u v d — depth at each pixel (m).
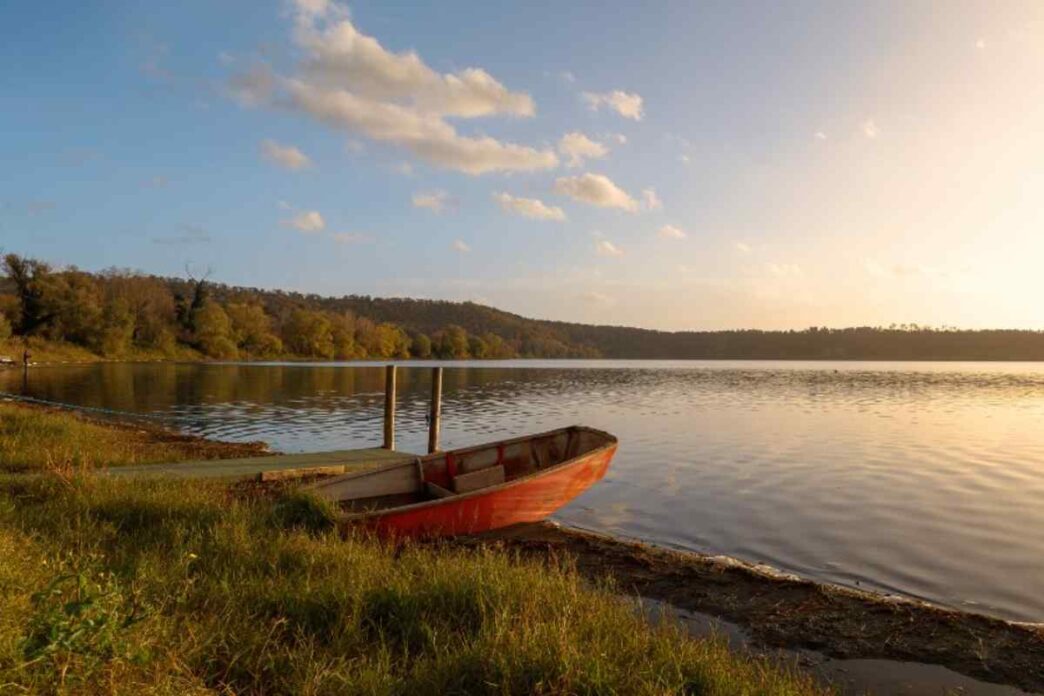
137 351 89.31
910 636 6.85
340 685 4.27
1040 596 8.58
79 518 7.80
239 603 5.55
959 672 6.13
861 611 7.49
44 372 57.56
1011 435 25.34
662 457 19.52
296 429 25.38
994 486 15.66
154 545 7.16
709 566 9.00
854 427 27.72
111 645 3.81
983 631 6.97
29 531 7.20
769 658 6.35
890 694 5.75
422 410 33.75
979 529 11.77
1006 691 5.80
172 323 98.75
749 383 63.69
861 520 12.33
